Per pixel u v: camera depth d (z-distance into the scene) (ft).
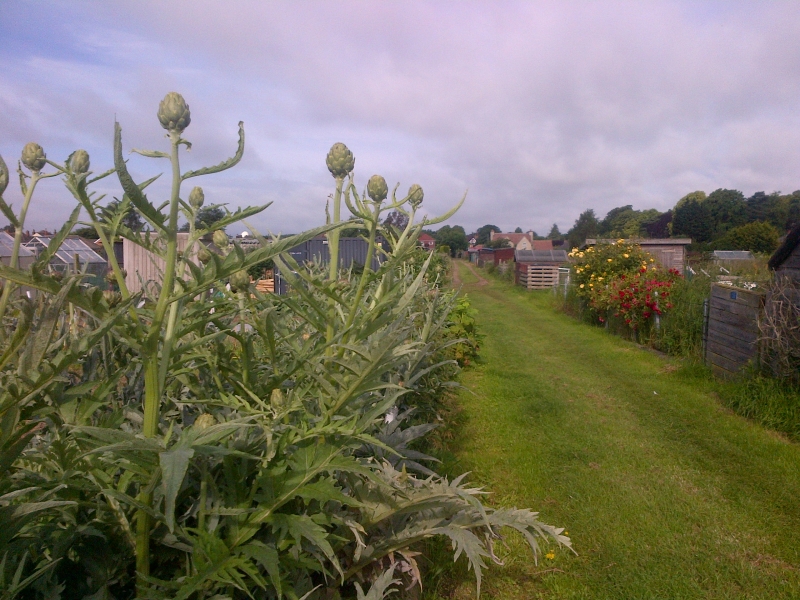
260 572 6.16
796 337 21.02
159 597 4.94
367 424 6.56
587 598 11.37
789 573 12.21
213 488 5.79
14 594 4.17
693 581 11.94
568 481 16.39
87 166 5.80
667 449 18.76
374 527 8.39
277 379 7.24
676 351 32.83
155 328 4.86
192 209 6.28
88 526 5.07
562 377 28.68
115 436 4.38
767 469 17.08
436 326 11.66
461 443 18.97
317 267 12.02
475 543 7.80
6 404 4.42
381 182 6.96
